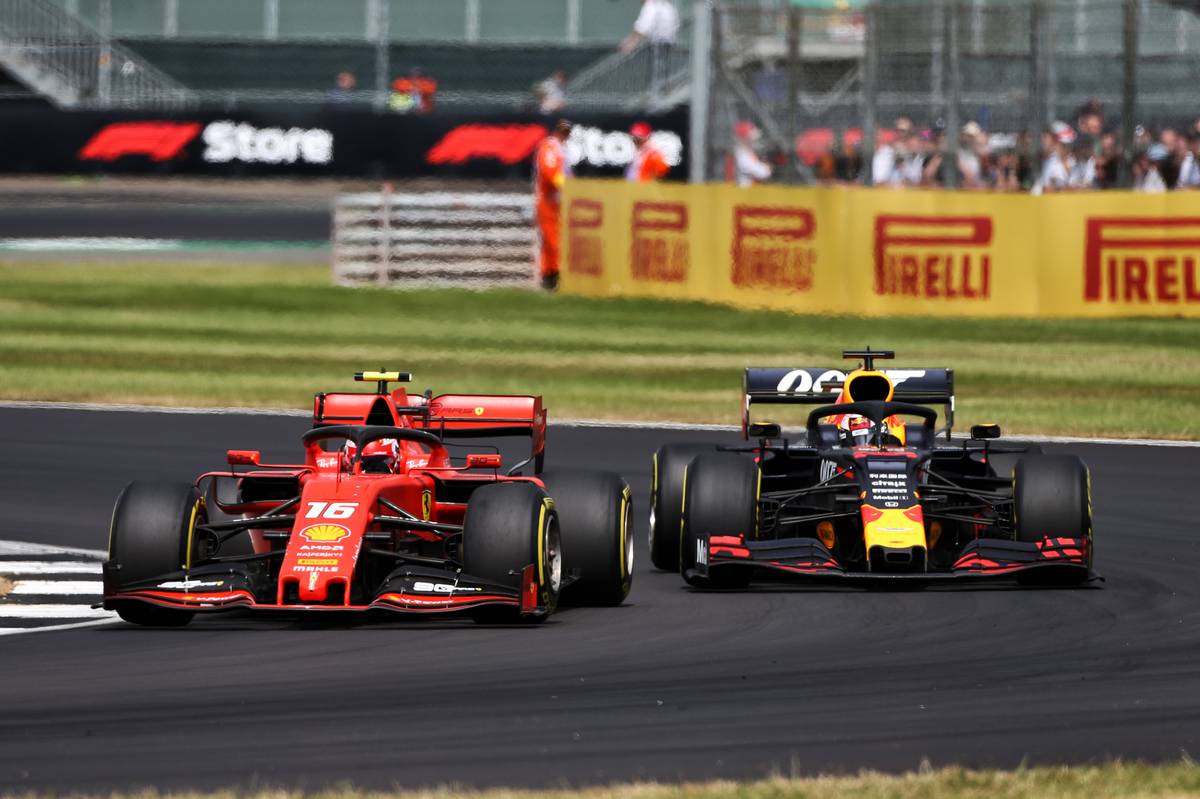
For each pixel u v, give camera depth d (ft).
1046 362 284.00
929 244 322.75
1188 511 168.96
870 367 152.87
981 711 94.94
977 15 349.82
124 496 115.55
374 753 86.33
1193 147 347.56
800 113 366.02
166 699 97.19
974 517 131.64
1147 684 100.99
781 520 134.82
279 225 517.55
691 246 349.61
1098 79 357.41
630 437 218.18
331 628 116.37
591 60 570.87
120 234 490.49
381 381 139.95
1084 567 127.75
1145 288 314.55
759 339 313.12
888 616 120.78
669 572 140.56
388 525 115.75
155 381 267.59
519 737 89.45
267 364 289.33
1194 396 254.06
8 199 547.49
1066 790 77.20
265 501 126.41
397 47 569.23
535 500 115.24
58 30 564.30
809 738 89.30
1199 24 355.15
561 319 342.44
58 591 133.39
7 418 231.71
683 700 97.30
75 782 81.35
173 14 575.38
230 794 78.28
